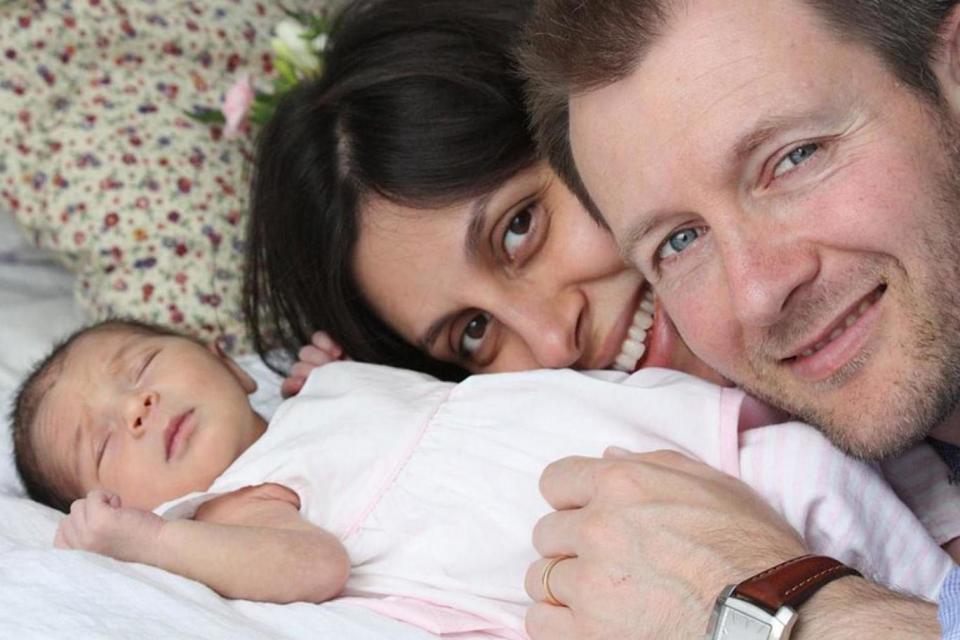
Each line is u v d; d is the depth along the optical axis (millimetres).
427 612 1143
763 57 991
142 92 2117
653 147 1041
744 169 1012
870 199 991
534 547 1162
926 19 982
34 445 1534
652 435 1212
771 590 930
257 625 1089
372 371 1439
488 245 1395
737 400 1214
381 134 1388
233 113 1948
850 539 1108
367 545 1239
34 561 1113
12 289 2145
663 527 1055
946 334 1015
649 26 1020
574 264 1372
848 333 1049
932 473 1233
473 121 1363
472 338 1504
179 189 2025
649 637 1013
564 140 1245
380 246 1439
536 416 1261
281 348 1757
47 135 2072
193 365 1525
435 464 1262
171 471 1466
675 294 1139
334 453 1305
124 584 1086
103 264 2004
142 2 2162
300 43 1838
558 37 1094
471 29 1410
